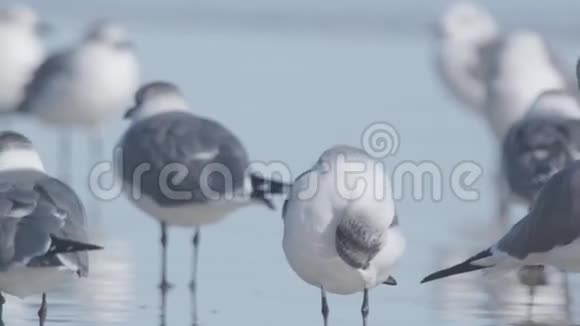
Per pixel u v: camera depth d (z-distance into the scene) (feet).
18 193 40.14
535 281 50.80
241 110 79.97
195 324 44.32
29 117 87.86
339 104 83.41
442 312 46.39
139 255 54.44
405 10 114.52
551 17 110.83
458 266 43.80
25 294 41.14
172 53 99.45
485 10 110.93
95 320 44.50
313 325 44.52
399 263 53.31
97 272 51.42
